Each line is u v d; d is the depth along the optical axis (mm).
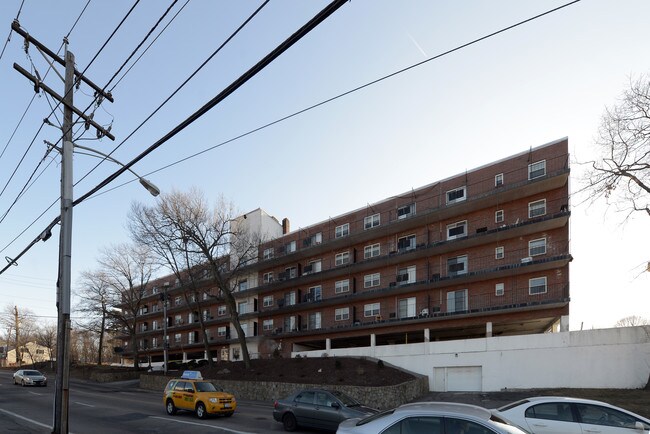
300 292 47750
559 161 29375
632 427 8781
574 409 9273
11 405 21438
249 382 31719
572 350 23406
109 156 13289
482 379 26094
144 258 62938
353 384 26234
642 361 21453
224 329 57469
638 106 21609
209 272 42875
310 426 14602
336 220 45094
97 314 52469
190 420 17047
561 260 28453
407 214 38312
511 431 5609
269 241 52219
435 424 5926
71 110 12930
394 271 38906
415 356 29438
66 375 11789
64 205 12477
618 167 21969
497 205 32875
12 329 87562
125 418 17500
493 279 32406
